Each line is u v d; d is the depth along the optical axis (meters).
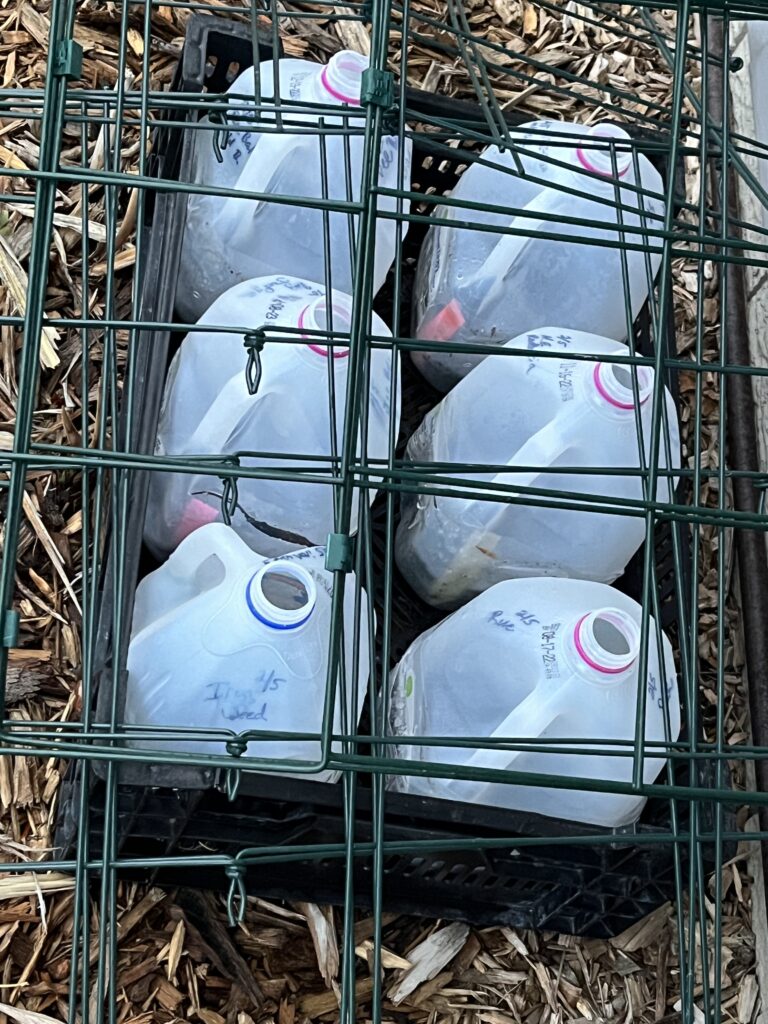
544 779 0.64
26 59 1.27
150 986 0.98
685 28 0.76
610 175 1.04
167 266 0.95
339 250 1.03
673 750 0.85
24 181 1.21
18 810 0.99
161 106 0.90
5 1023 0.93
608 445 0.94
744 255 1.37
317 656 0.82
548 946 1.08
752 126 1.41
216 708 0.80
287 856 0.65
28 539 1.07
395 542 1.08
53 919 0.97
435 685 0.91
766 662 1.22
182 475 0.94
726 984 1.12
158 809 0.81
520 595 0.91
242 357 0.94
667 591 1.07
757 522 0.73
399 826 0.84
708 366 0.78
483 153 1.08
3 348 1.13
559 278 1.04
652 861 0.89
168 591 0.88
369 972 1.03
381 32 0.66
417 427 1.16
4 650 0.63
